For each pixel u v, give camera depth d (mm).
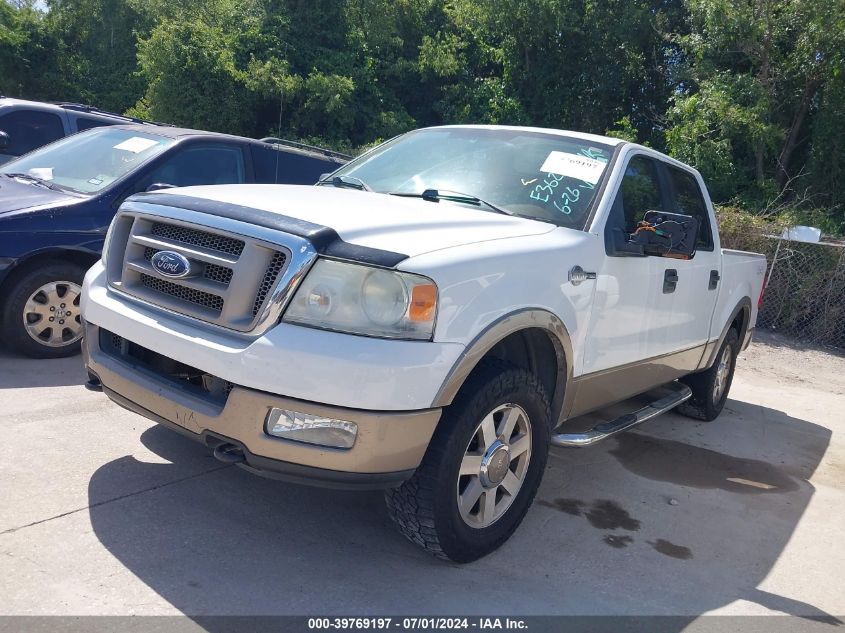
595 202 4137
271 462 2957
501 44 26562
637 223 4480
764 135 17516
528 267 3455
